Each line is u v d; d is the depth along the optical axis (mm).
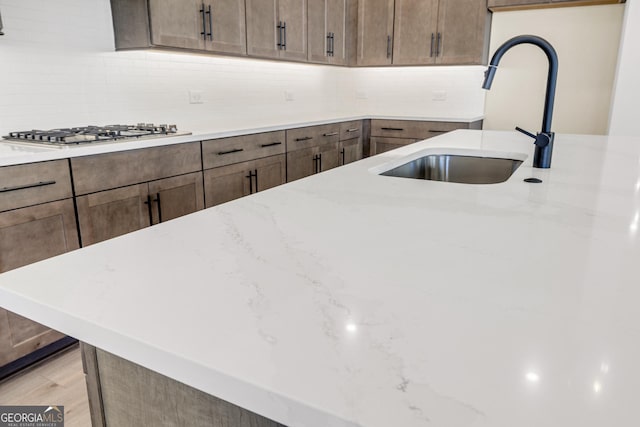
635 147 2072
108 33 2727
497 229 901
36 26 2385
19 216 1838
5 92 2295
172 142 2471
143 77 2975
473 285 644
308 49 3951
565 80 4129
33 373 1966
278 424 544
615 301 596
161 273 692
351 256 758
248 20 3252
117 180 2213
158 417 656
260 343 502
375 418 393
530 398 412
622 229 901
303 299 603
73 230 2047
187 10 2773
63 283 659
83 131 2385
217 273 690
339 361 469
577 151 1949
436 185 1311
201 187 2715
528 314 562
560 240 835
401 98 4906
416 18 4324
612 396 414
